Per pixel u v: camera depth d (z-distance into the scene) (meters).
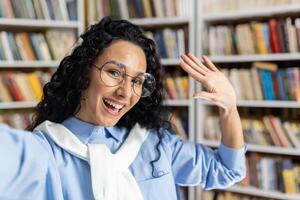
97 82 0.78
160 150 0.92
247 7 2.12
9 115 2.30
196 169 0.98
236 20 2.28
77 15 2.37
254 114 2.32
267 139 2.16
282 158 2.18
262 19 2.24
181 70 2.46
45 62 2.30
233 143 0.97
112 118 0.81
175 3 2.29
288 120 2.17
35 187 0.65
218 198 2.31
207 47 2.29
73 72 0.82
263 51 2.11
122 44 0.80
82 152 0.78
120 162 0.82
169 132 1.04
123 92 0.78
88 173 0.77
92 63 0.79
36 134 0.77
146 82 0.84
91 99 0.79
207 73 0.94
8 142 0.63
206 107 2.38
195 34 2.25
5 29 2.35
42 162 0.68
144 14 2.37
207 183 1.01
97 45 0.79
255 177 2.20
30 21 2.21
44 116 0.89
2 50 2.18
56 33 2.37
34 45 2.29
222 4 2.19
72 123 0.83
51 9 2.30
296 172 2.08
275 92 2.10
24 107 2.33
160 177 0.88
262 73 2.13
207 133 2.32
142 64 0.82
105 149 0.80
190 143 1.02
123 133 0.91
